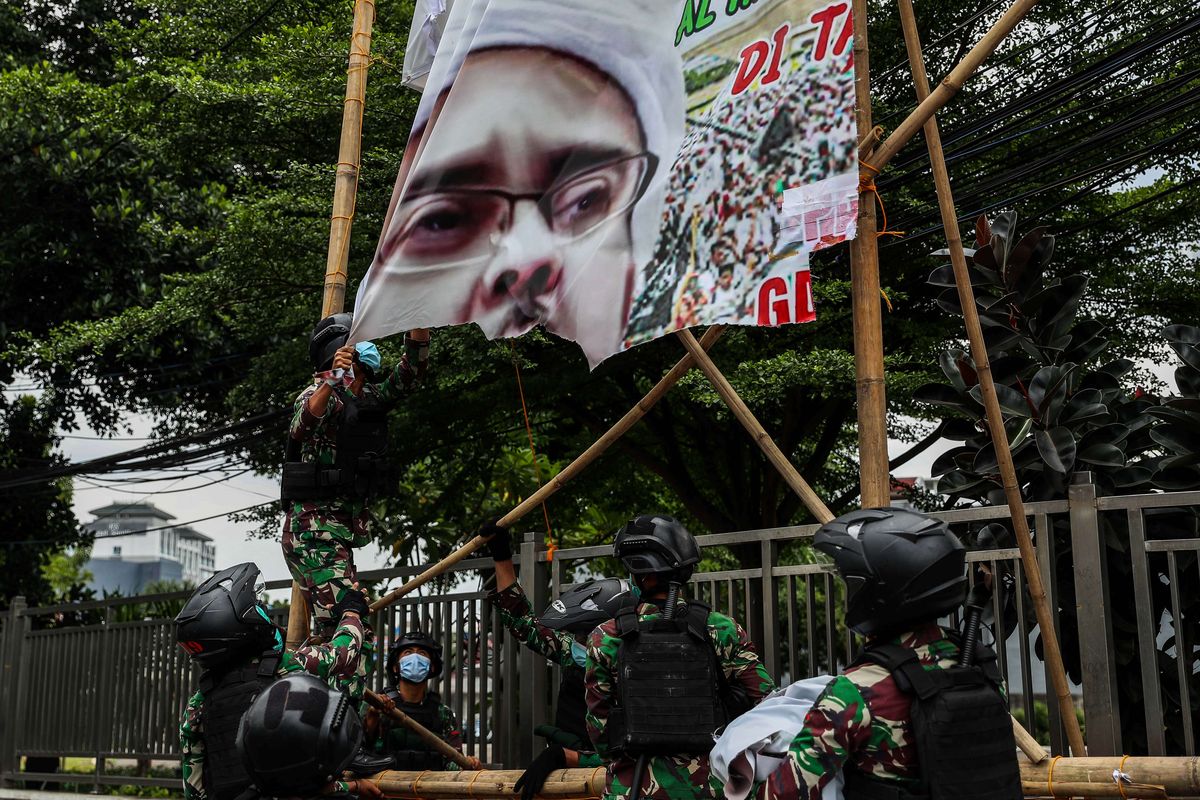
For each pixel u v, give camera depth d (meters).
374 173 12.64
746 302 4.17
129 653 10.14
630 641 4.34
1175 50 11.12
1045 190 10.84
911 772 2.79
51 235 17.39
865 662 2.90
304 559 5.34
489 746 7.07
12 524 19.67
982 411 5.89
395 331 5.21
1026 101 10.40
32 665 11.25
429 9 6.38
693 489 15.75
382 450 5.47
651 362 13.64
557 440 16.19
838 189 4.03
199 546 110.25
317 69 13.01
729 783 3.03
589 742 5.46
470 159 5.22
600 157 4.89
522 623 5.42
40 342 15.34
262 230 12.97
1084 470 5.52
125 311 14.87
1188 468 5.49
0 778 11.18
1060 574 5.68
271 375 14.36
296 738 3.14
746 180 4.30
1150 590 4.64
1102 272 14.16
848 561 2.94
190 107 13.61
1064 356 6.36
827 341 13.31
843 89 4.11
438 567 5.77
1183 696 4.58
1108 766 4.04
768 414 15.49
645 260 4.59
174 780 9.57
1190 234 14.34
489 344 12.09
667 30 4.79
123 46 15.33
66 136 16.69
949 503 6.25
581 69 5.03
